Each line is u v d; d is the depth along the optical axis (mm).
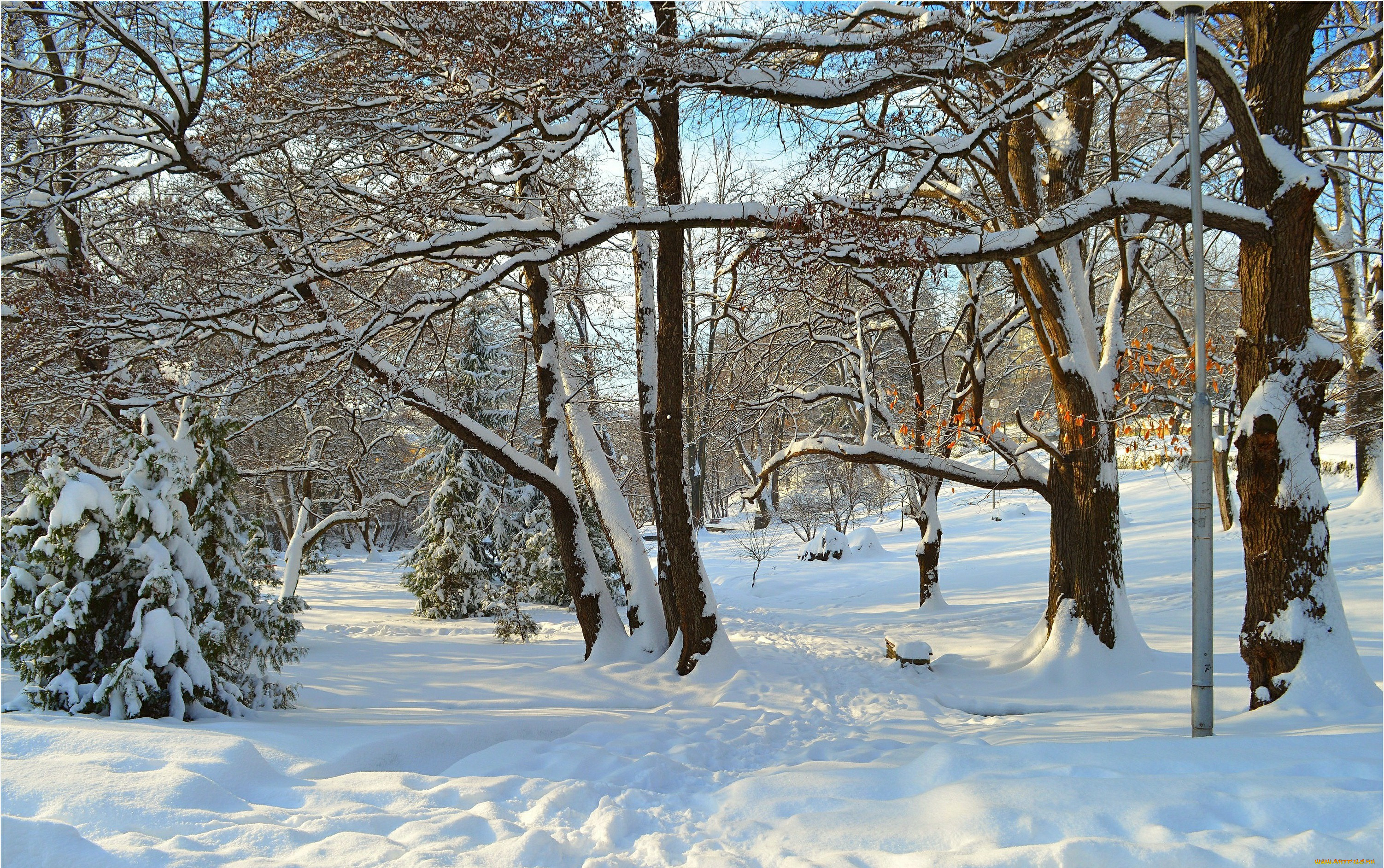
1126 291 11867
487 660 14039
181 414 9234
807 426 30922
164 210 9828
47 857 3807
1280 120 8219
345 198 9859
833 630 18234
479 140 9906
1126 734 7492
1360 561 16031
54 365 10453
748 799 5414
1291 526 7641
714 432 28000
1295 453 7656
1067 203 10266
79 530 7230
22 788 4695
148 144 9781
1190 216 8102
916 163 10234
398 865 4164
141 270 10156
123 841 4090
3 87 11047
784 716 9906
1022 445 13273
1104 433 11406
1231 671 10625
